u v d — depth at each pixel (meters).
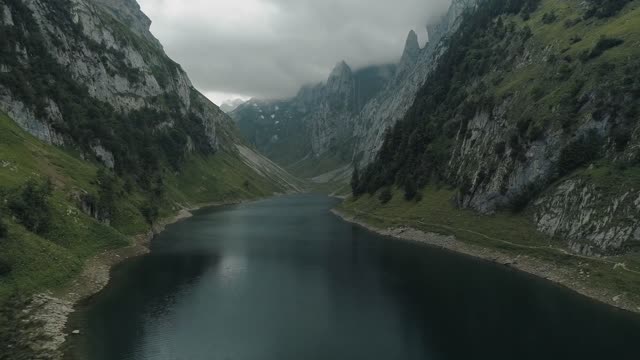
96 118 168.75
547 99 117.62
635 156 89.12
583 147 101.69
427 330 62.44
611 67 107.44
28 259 69.88
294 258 107.56
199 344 57.47
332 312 69.88
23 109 126.81
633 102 96.56
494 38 194.75
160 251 113.25
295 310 70.94
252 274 92.25
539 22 175.50
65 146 139.12
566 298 74.62
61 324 60.84
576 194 94.50
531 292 78.12
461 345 57.56
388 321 66.00
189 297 76.38
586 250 84.62
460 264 99.56
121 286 80.81
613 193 86.50
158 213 156.38
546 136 109.62
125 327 61.91
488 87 159.88
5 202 79.00
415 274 91.94
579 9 164.38
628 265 75.31
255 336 60.25
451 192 139.88
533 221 103.69
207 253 112.31
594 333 60.41
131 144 195.50
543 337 59.41
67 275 74.56
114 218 117.38
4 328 55.97
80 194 104.75
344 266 99.31
